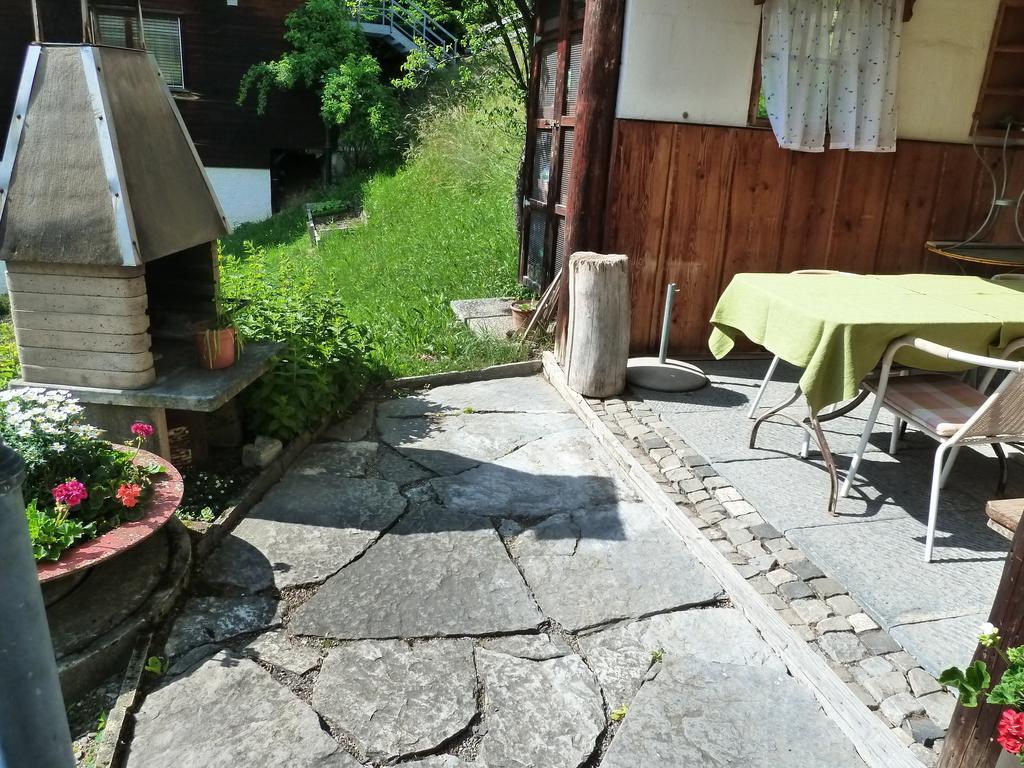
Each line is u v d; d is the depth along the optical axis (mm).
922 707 2320
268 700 2496
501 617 2928
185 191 3830
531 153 7016
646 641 2809
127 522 2912
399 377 5449
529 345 5965
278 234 12234
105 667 2629
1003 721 1577
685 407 4738
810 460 4016
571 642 2807
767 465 3947
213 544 3352
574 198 5223
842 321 3178
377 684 2578
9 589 1379
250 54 14031
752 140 5320
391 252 8992
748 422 4516
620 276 4707
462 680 2605
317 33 13711
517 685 2592
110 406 3605
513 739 2375
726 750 2328
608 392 4887
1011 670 1689
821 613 2762
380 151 14000
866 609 2777
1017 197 5930
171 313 4227
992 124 5750
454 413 4922
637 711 2477
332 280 7914
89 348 3521
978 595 2854
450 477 4039
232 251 11445
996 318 3320
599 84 4980
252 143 14602
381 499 3795
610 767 2268
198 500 3631
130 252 3268
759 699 2533
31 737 1470
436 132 12008
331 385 4590
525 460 4254
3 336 4945
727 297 4145
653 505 3730
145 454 3404
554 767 2279
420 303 7109
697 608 2994
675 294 5461
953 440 3018
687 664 2693
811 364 3254
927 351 3066
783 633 2705
